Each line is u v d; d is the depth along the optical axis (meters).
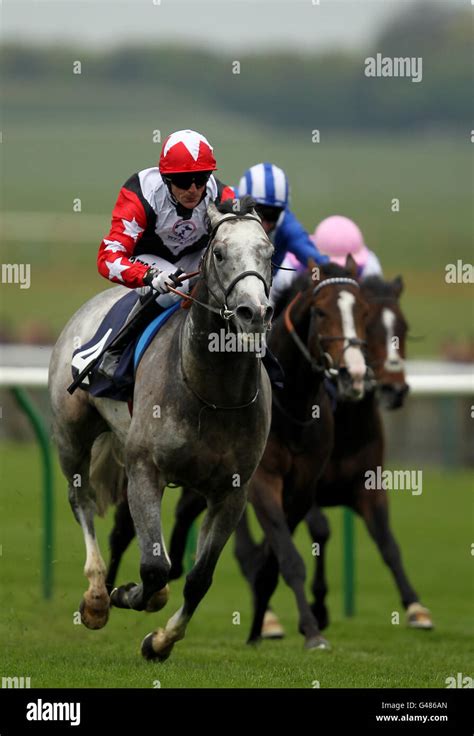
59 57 113.31
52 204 66.25
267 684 8.09
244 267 7.16
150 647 8.64
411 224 66.31
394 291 11.77
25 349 26.19
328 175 83.62
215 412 7.70
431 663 9.28
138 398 7.98
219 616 12.35
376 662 9.27
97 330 8.76
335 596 14.30
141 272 7.87
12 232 53.84
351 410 10.84
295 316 9.89
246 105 109.19
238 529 11.27
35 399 24.30
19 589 12.57
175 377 7.78
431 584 14.66
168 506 14.95
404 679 8.45
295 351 9.75
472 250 59.16
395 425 23.20
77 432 9.02
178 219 8.14
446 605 13.37
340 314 9.70
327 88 109.81
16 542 14.57
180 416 7.72
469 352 26.08
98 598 8.69
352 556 12.84
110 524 15.21
